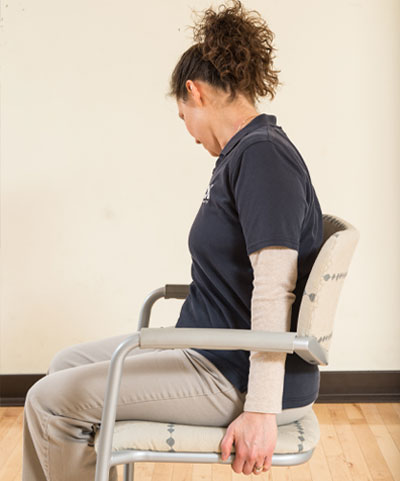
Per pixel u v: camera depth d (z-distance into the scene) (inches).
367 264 103.7
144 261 103.1
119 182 101.3
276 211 43.1
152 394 46.4
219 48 48.6
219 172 47.9
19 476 80.7
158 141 100.4
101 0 97.7
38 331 104.2
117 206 101.8
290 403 46.2
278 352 42.9
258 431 42.8
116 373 42.6
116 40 98.3
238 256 46.9
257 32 50.3
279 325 42.7
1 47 98.1
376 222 102.7
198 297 51.2
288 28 98.5
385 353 105.6
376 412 101.6
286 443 44.1
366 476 80.9
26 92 99.2
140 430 45.0
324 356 44.0
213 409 46.6
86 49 98.5
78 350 57.2
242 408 46.6
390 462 84.5
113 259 103.0
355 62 99.2
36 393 48.3
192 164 100.8
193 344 42.1
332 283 43.9
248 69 49.2
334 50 98.9
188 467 84.4
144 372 47.1
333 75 99.4
